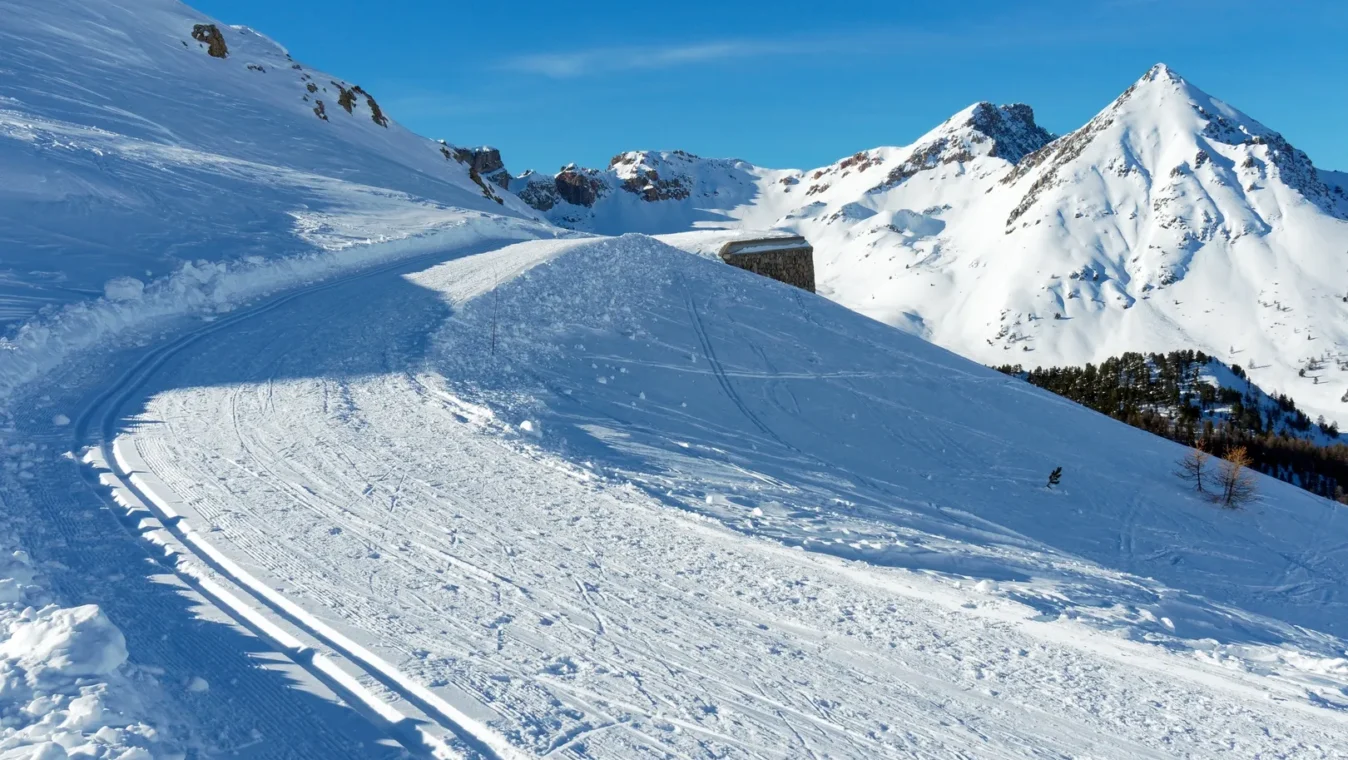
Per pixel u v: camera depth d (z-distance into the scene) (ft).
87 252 69.51
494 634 21.61
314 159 166.20
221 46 241.14
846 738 18.29
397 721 16.80
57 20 186.39
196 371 49.75
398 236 104.73
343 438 39.70
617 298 92.73
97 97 143.43
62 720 13.99
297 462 35.42
